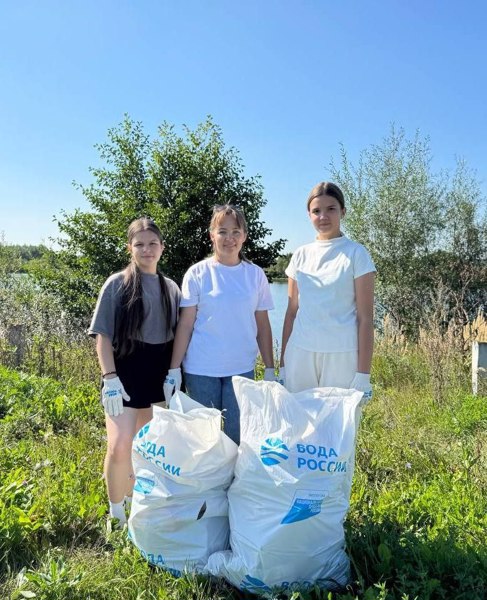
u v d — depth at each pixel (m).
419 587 2.53
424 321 12.42
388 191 14.51
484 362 6.80
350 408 2.82
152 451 2.87
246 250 16.80
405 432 4.94
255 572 2.64
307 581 2.67
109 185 17.20
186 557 2.86
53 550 3.05
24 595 2.60
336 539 2.73
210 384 3.45
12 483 3.45
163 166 16.42
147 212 15.97
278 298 15.95
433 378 6.78
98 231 16.92
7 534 3.04
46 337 10.03
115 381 3.41
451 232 14.52
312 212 3.39
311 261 3.40
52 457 4.29
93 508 3.49
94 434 4.99
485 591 2.55
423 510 3.38
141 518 2.86
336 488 2.69
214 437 2.91
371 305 3.22
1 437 4.86
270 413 2.79
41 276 17.11
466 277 13.20
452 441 4.88
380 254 14.45
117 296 3.51
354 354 3.25
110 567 2.89
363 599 2.57
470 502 3.42
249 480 2.76
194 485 2.84
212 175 16.47
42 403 5.93
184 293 3.53
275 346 7.37
